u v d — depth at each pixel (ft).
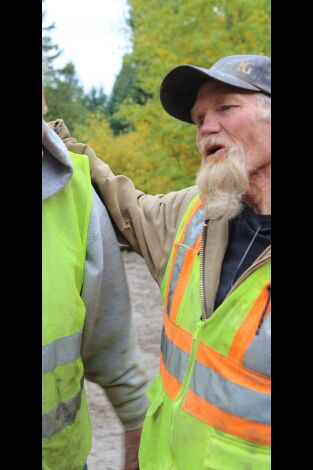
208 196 4.84
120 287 5.90
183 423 4.70
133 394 6.27
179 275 5.22
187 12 22.43
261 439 4.26
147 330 17.72
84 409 5.72
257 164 4.76
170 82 5.26
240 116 4.76
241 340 4.35
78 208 5.39
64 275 5.07
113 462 10.59
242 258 4.69
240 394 4.33
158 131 25.68
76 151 6.10
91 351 6.02
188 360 4.80
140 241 5.91
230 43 21.48
